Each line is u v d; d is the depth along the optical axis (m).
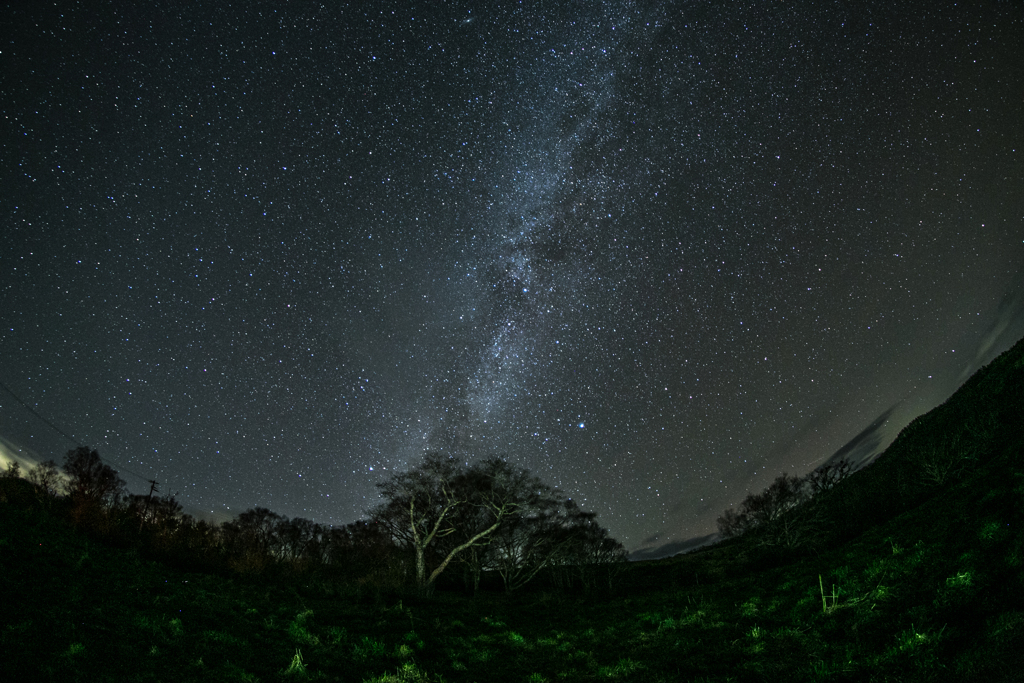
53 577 16.19
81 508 28.80
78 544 22.36
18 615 12.61
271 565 37.47
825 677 12.34
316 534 55.22
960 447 36.56
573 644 19.23
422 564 42.25
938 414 51.28
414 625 21.86
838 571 20.61
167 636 14.50
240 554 37.00
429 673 15.11
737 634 17.44
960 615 12.55
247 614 19.36
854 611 16.11
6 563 15.88
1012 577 12.50
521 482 47.75
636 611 27.16
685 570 48.84
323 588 30.09
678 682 13.86
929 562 16.50
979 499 18.86
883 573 17.83
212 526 42.97
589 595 39.78
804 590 20.73
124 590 17.77
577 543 50.09
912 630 12.77
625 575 51.19
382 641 18.06
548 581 48.72
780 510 47.75
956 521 18.23
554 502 48.62
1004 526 15.04
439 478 48.22
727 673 14.00
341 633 18.22
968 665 10.54
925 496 34.03
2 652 10.63
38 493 28.89
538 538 49.75
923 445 43.78
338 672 14.40
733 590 27.86
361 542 53.69
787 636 16.02
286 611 21.22
